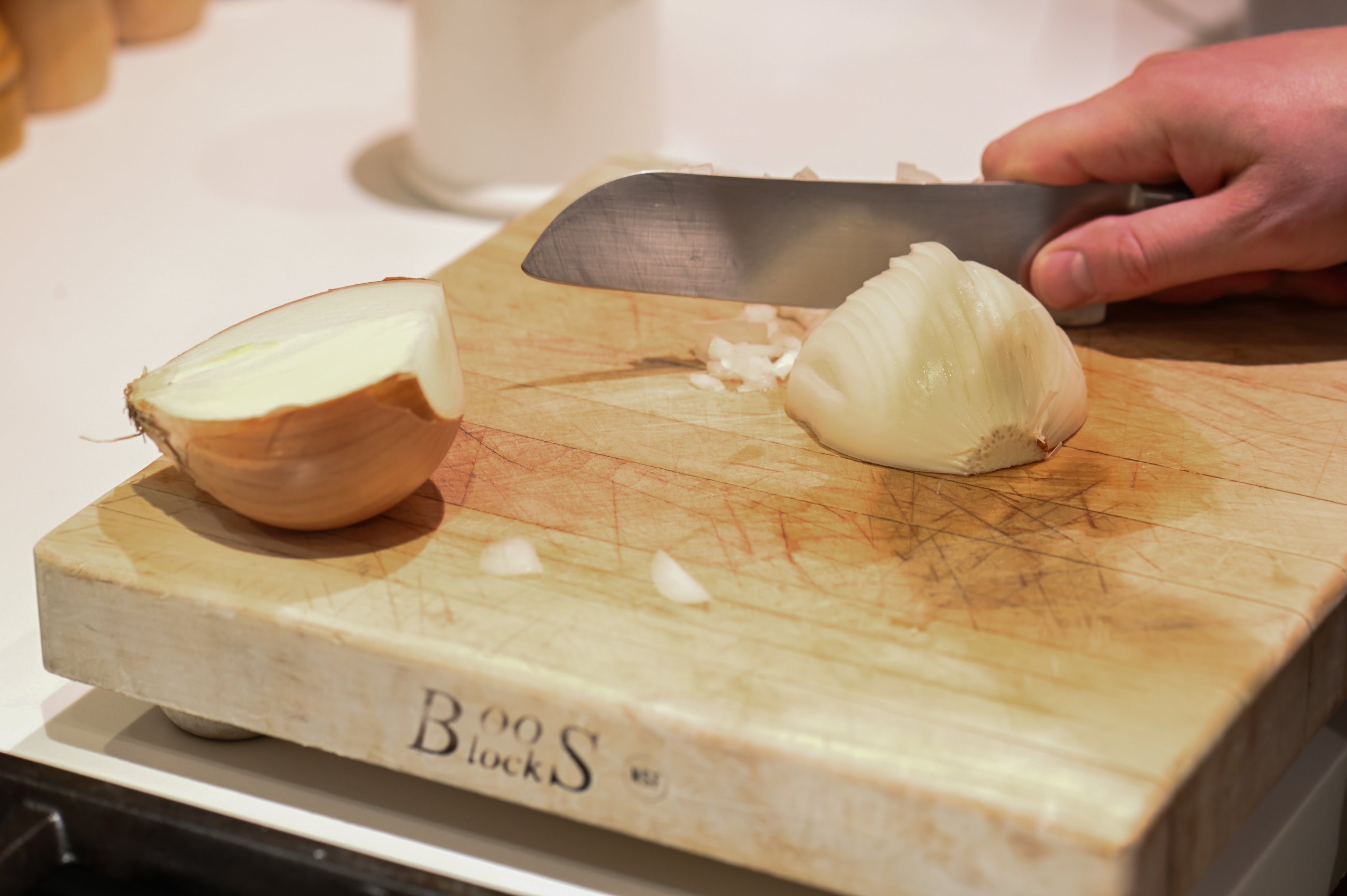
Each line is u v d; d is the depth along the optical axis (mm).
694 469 676
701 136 1075
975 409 670
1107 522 653
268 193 1017
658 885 609
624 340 755
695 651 599
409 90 1207
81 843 609
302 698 611
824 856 578
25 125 1117
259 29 1346
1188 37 1204
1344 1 1074
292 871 599
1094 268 744
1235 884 617
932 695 586
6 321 867
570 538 640
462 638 600
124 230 951
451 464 674
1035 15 1306
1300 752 624
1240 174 741
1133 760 568
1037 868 559
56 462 774
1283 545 642
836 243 742
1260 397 722
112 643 623
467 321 763
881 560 635
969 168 1014
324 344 628
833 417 683
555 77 939
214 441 608
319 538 634
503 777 601
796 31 1326
